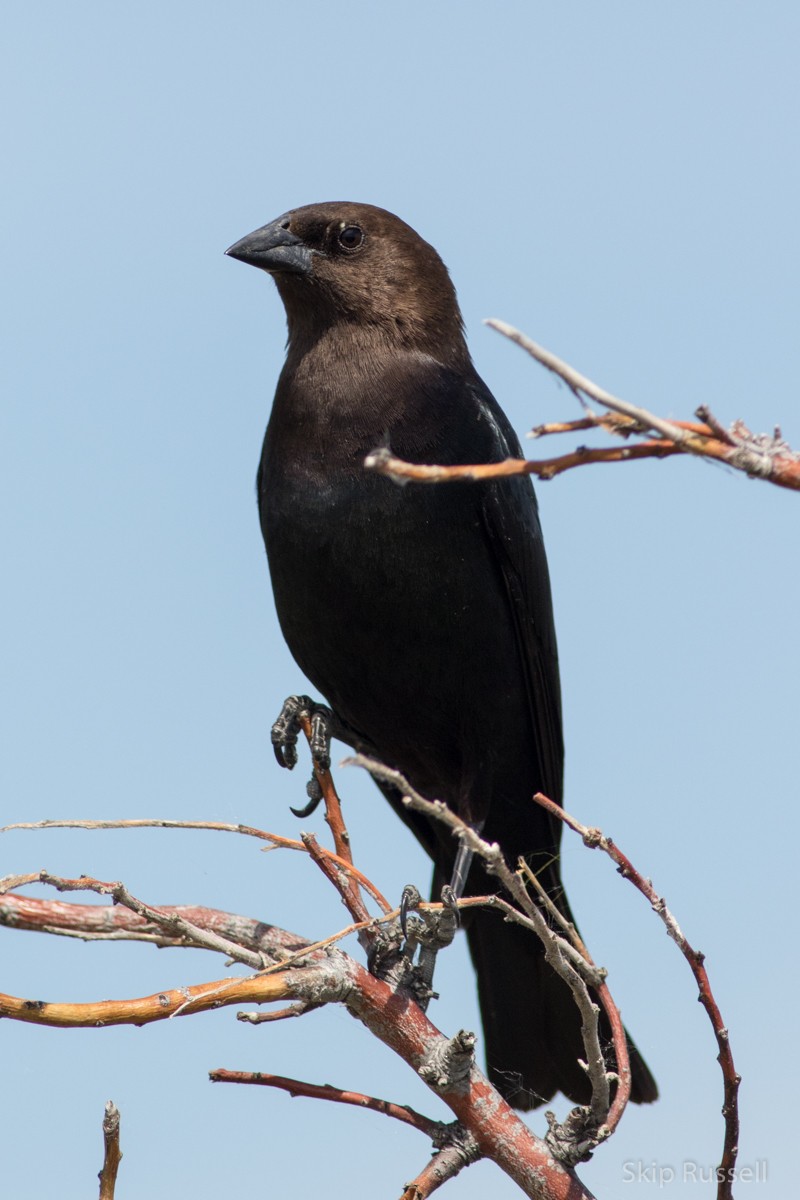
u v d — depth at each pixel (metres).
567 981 6.12
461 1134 6.45
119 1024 5.61
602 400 3.87
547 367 3.88
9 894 5.81
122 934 5.93
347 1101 6.35
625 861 6.21
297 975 6.15
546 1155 6.38
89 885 5.82
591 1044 6.22
